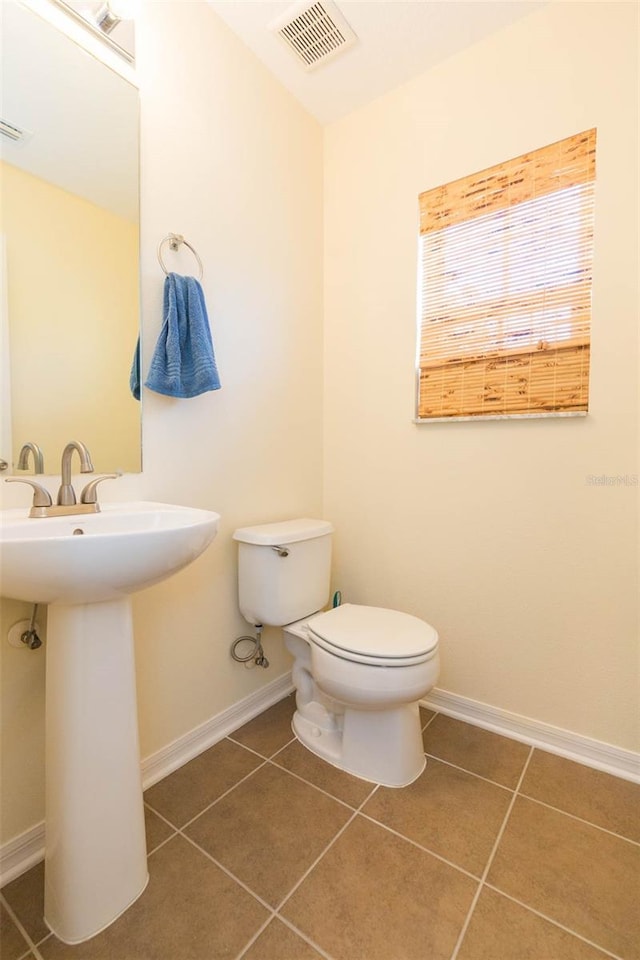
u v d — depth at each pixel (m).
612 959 0.86
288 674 1.89
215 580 1.54
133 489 1.28
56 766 0.91
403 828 1.16
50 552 0.75
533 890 0.99
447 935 0.90
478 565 1.64
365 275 1.88
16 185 1.04
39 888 1.01
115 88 1.20
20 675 1.06
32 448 1.08
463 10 1.43
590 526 1.42
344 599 2.01
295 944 0.88
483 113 1.55
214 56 1.46
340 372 1.98
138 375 1.28
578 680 1.46
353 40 1.53
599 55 1.34
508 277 1.53
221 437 1.54
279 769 1.40
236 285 1.57
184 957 0.86
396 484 1.83
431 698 1.77
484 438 1.60
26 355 1.06
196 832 1.15
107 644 0.93
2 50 1.01
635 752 1.37
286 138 1.77
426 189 1.69
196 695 1.49
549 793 1.30
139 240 1.26
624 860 1.07
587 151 1.37
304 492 1.94
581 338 1.41
